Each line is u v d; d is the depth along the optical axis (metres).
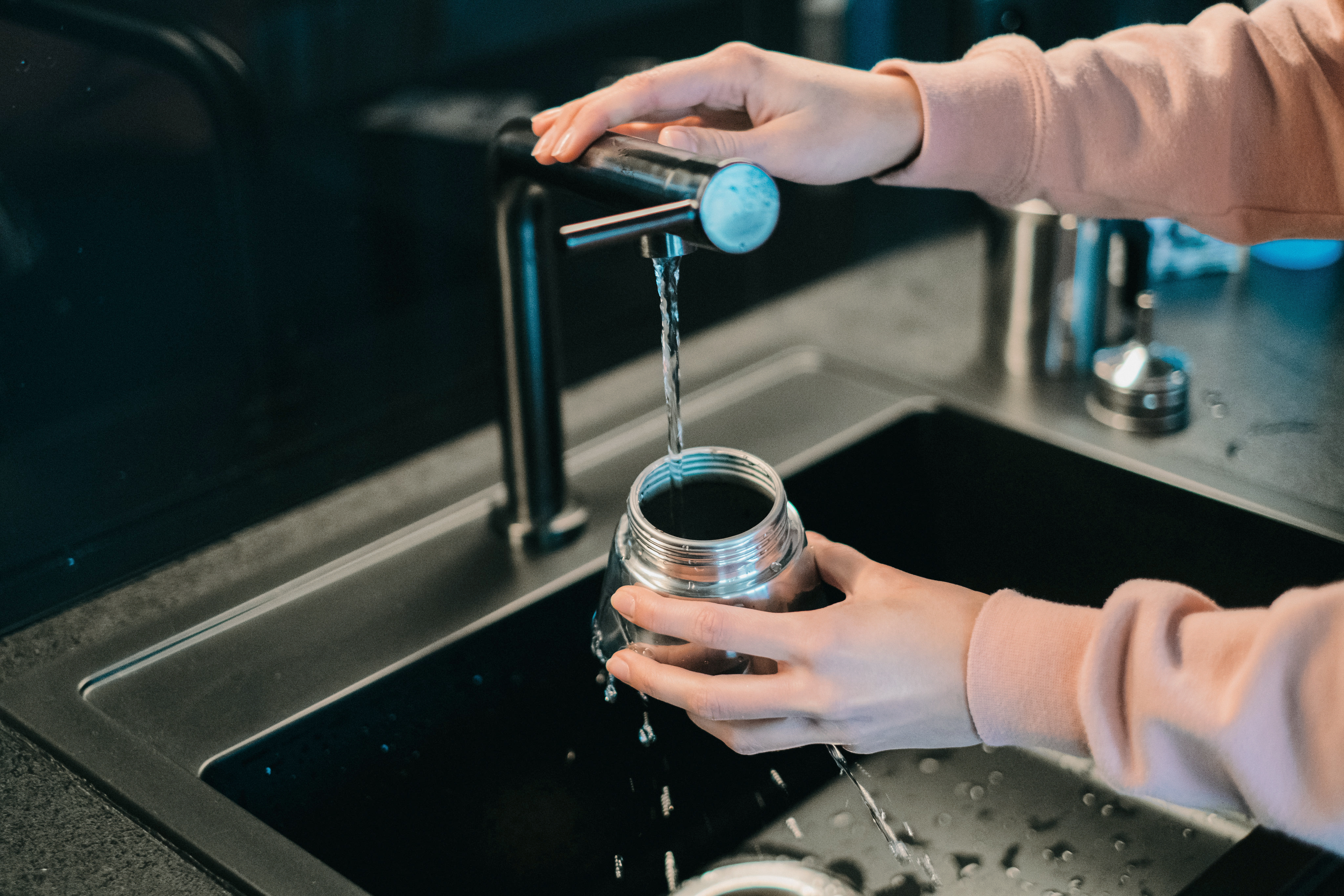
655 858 0.80
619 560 0.57
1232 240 0.81
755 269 1.20
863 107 0.74
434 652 0.74
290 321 0.93
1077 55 0.80
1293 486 0.83
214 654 0.74
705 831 0.81
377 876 0.74
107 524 0.86
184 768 0.65
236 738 0.67
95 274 0.81
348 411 0.99
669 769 0.82
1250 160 0.78
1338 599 0.46
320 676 0.72
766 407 0.97
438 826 0.77
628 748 0.82
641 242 0.56
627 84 0.66
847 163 0.75
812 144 0.72
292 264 0.92
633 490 0.56
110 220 0.81
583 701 0.83
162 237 0.84
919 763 0.86
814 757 0.85
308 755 0.70
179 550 0.85
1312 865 0.55
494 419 1.01
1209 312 1.07
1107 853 0.78
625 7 1.09
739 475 0.57
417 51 0.95
